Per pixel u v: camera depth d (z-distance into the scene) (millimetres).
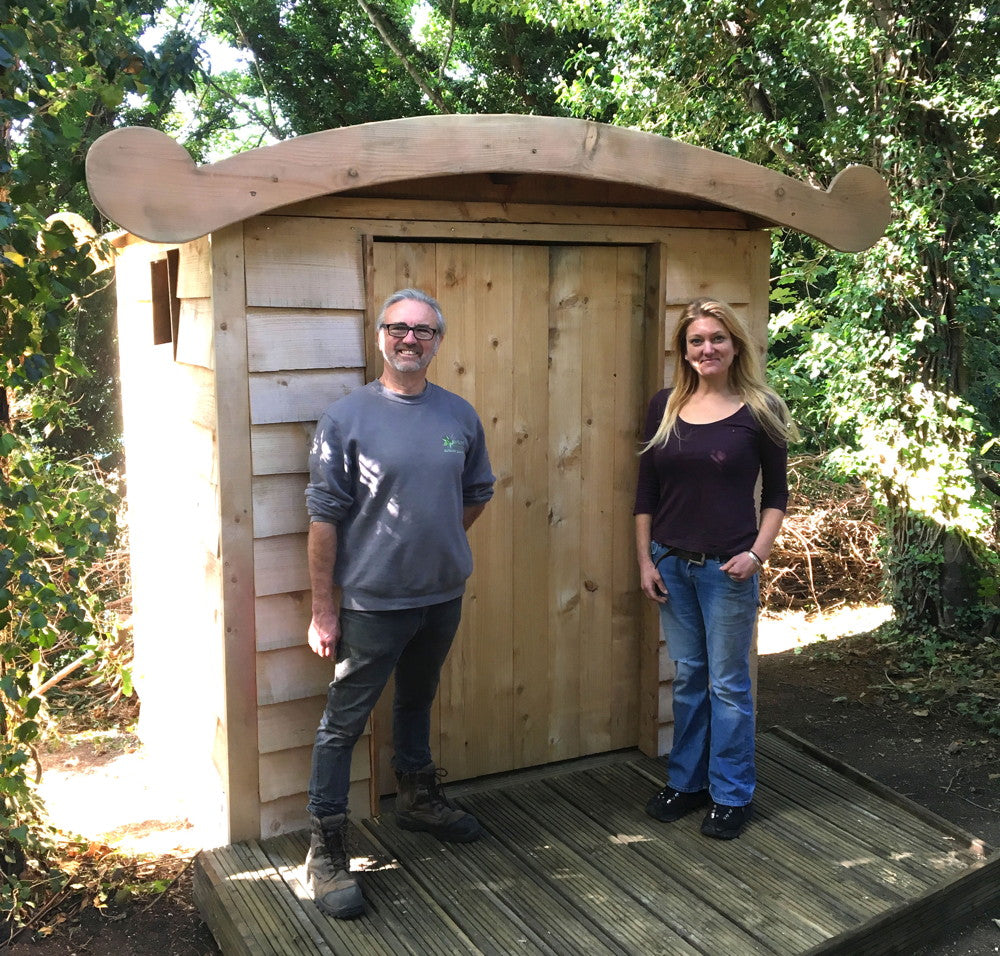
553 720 3705
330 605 2771
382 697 3361
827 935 2689
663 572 3201
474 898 2848
